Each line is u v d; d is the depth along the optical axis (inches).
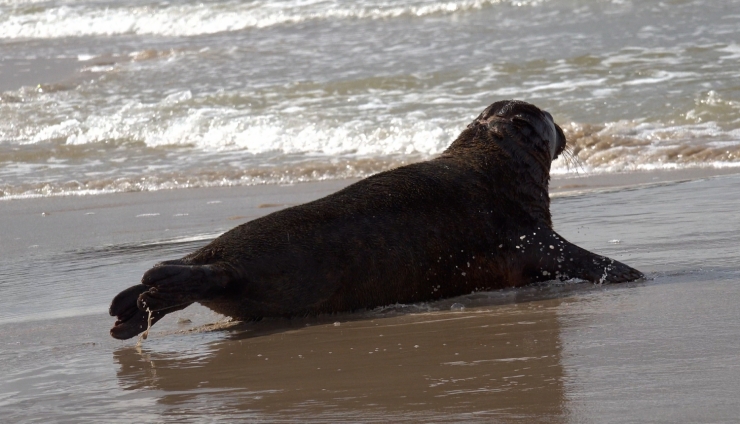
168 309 757.3
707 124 1868.8
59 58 3400.6
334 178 1785.2
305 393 566.6
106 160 2084.2
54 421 540.7
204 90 2539.4
